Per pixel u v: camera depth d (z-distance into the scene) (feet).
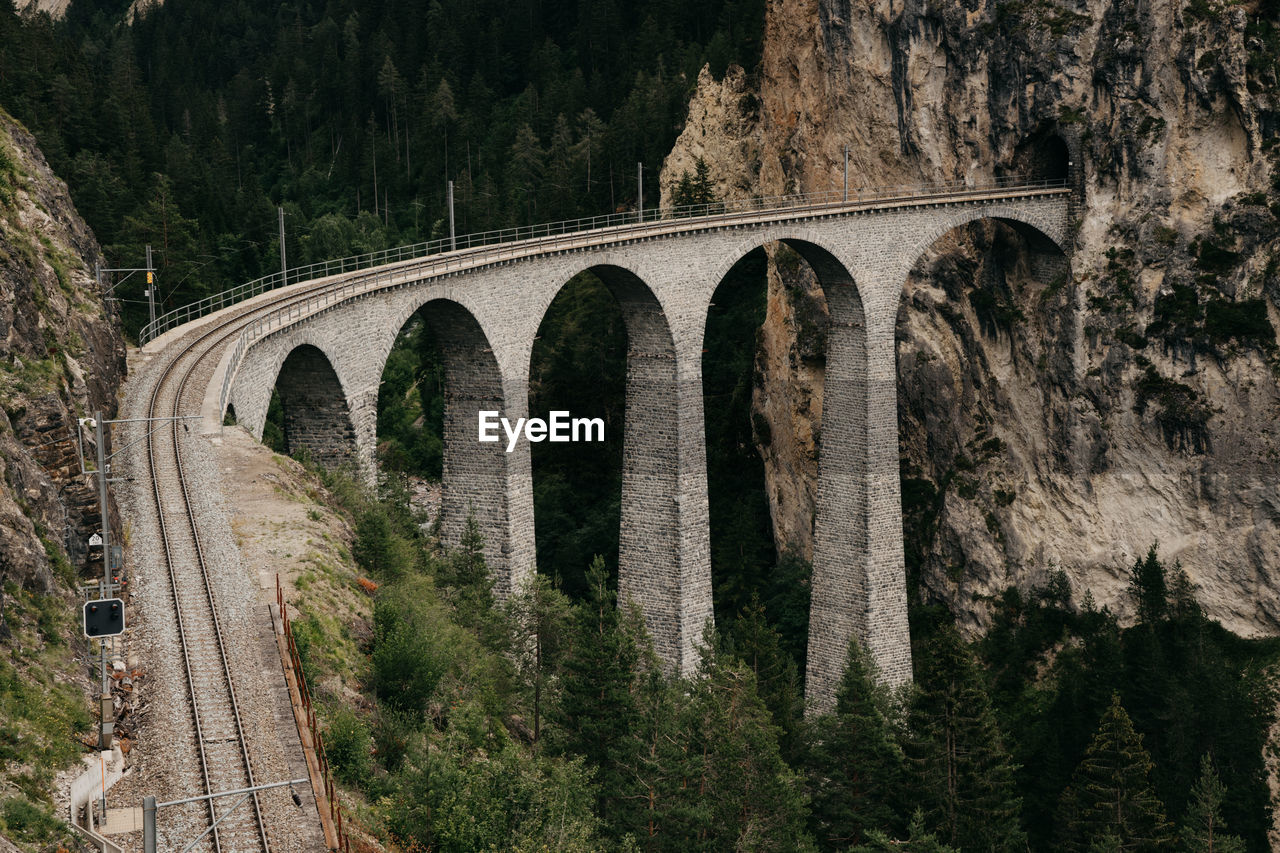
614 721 169.89
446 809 109.81
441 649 146.82
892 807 204.54
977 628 310.04
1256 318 278.05
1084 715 265.54
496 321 220.84
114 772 100.63
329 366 196.75
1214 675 262.47
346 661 133.80
